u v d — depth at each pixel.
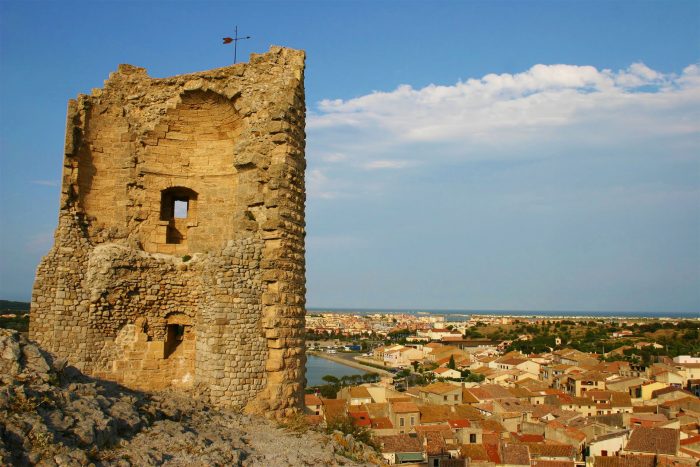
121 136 22.45
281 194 20.42
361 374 162.00
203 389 19.05
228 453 13.56
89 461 10.73
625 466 59.31
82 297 20.28
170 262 21.70
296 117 21.42
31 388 12.28
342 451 16.95
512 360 146.38
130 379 20.53
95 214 21.95
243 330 19.45
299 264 21.16
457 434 70.94
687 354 152.25
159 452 12.48
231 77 21.88
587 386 111.75
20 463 9.81
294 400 19.94
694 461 59.62
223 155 23.09
